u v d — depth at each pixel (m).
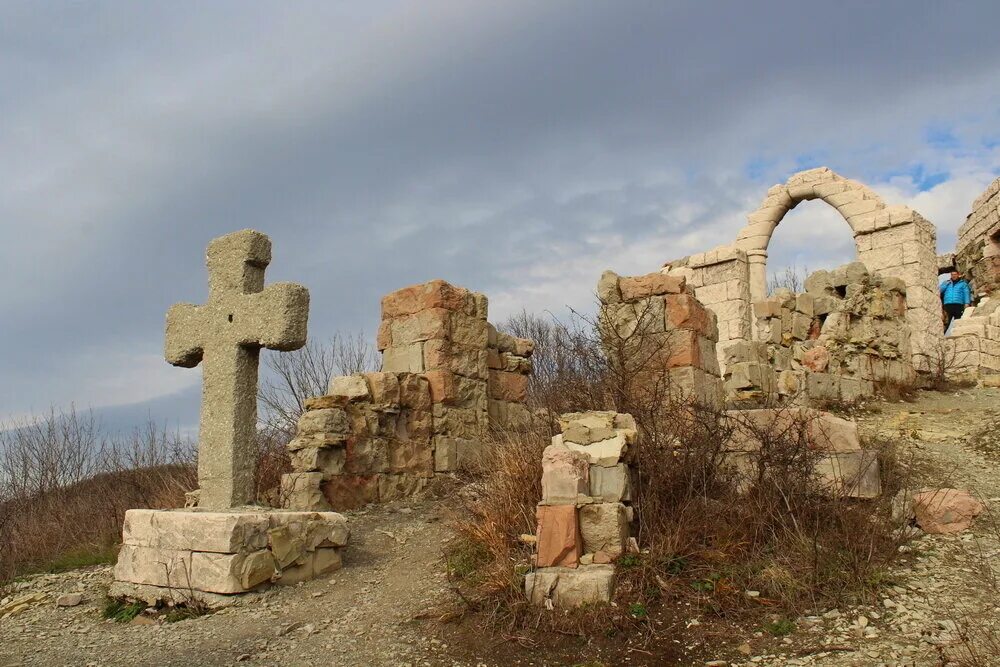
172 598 6.88
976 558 6.38
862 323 15.05
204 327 8.29
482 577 6.47
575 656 5.29
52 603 7.41
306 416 9.58
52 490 15.10
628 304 10.03
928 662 4.75
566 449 6.48
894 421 12.23
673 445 7.60
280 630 6.06
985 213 21.69
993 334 17.70
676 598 5.86
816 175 21.66
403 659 5.39
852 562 6.05
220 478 7.79
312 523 7.38
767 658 5.08
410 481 10.38
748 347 12.84
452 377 11.16
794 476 7.11
